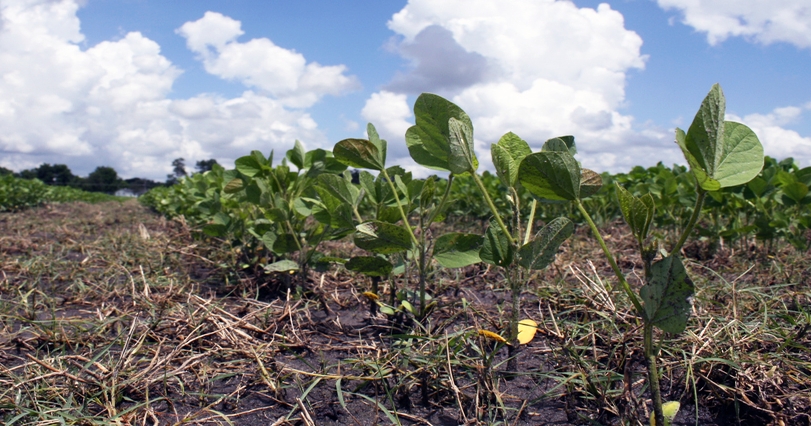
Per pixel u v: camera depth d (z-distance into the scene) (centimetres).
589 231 488
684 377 167
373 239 212
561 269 313
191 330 219
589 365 176
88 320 239
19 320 247
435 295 280
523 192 402
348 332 229
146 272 343
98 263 384
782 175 344
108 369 181
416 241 215
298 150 293
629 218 120
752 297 241
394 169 254
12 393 168
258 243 353
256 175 306
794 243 329
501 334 202
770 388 157
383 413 161
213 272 349
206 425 155
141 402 166
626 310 215
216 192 394
